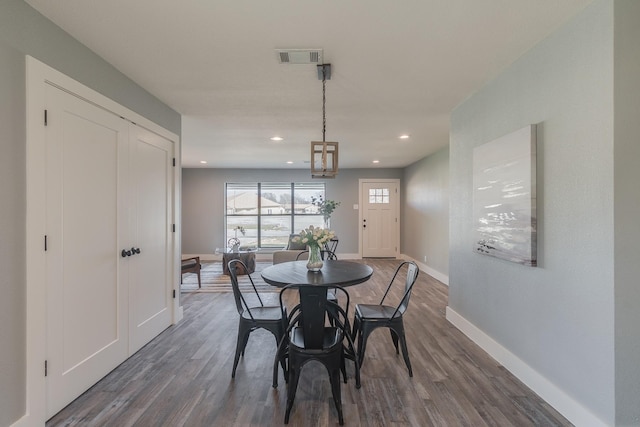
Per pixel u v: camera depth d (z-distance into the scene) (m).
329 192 7.82
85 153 2.07
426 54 2.16
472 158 2.89
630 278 1.53
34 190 1.68
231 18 1.75
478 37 1.96
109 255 2.31
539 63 2.02
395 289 4.84
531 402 1.97
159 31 1.88
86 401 1.98
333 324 2.61
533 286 2.09
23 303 1.63
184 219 7.77
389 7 1.66
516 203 2.19
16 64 1.58
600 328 1.60
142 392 2.08
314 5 1.64
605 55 1.57
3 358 1.53
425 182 6.14
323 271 2.66
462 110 3.10
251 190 7.91
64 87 1.87
